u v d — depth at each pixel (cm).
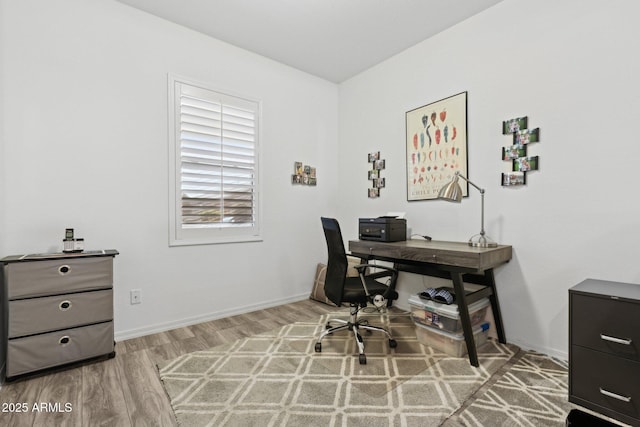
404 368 195
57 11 212
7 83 195
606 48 186
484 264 195
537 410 154
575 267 200
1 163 193
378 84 336
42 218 208
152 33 251
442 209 277
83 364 200
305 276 357
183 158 268
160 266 257
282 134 336
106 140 232
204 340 239
